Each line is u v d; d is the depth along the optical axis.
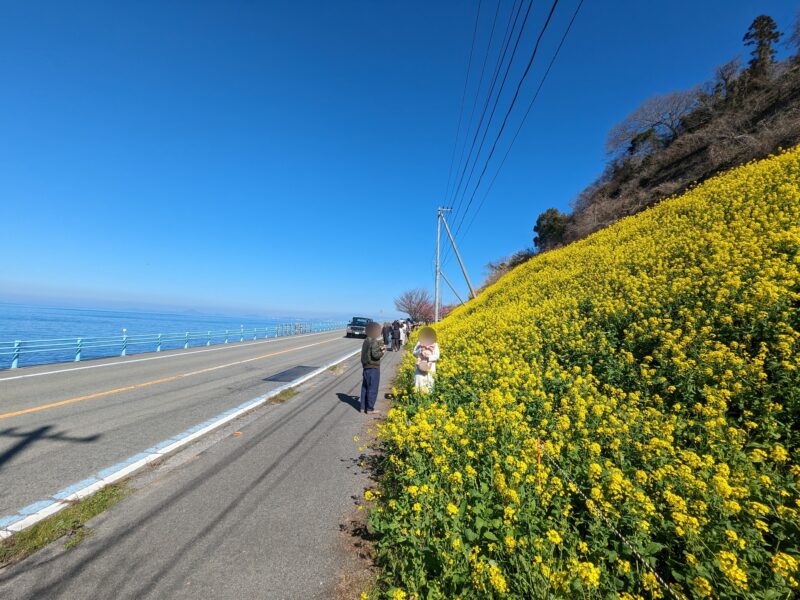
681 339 5.32
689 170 26.55
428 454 3.97
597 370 6.10
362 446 4.99
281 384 9.67
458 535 2.58
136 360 14.86
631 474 3.26
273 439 5.39
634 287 7.79
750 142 19.89
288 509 3.48
